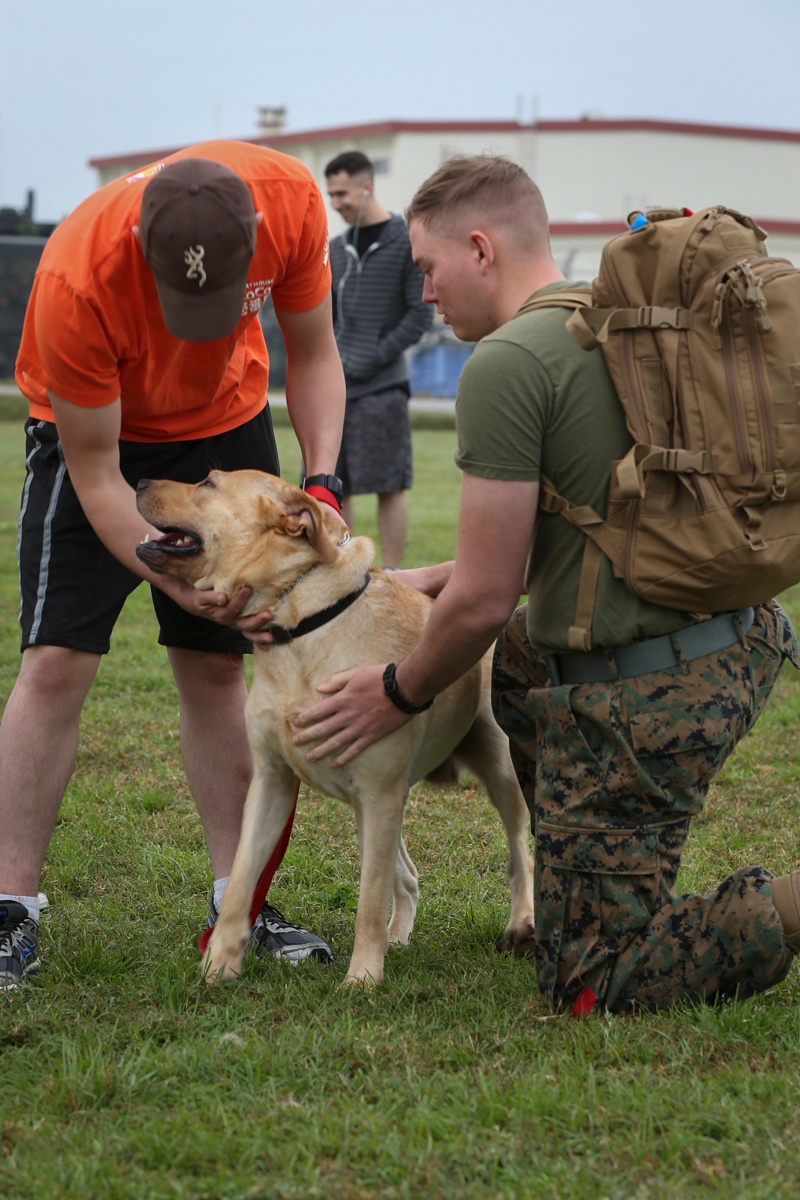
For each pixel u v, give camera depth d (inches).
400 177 1342.3
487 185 103.4
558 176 1419.8
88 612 114.3
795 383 92.1
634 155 1419.8
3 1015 98.2
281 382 916.0
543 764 103.7
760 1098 85.5
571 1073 88.2
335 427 129.3
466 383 98.5
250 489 111.0
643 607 97.7
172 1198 73.0
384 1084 86.9
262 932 120.1
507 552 97.9
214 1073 88.3
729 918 97.7
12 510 422.6
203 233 93.4
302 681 110.9
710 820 158.1
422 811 164.1
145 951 114.8
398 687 104.9
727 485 92.8
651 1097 83.7
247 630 111.6
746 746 187.6
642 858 99.3
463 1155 77.7
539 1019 99.5
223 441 124.8
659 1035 95.3
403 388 282.4
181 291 95.9
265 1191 73.6
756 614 105.9
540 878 102.7
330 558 110.5
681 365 93.4
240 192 96.2
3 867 111.4
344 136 1366.9
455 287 105.8
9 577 303.4
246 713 115.8
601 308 96.3
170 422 118.6
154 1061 88.6
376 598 114.5
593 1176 75.7
